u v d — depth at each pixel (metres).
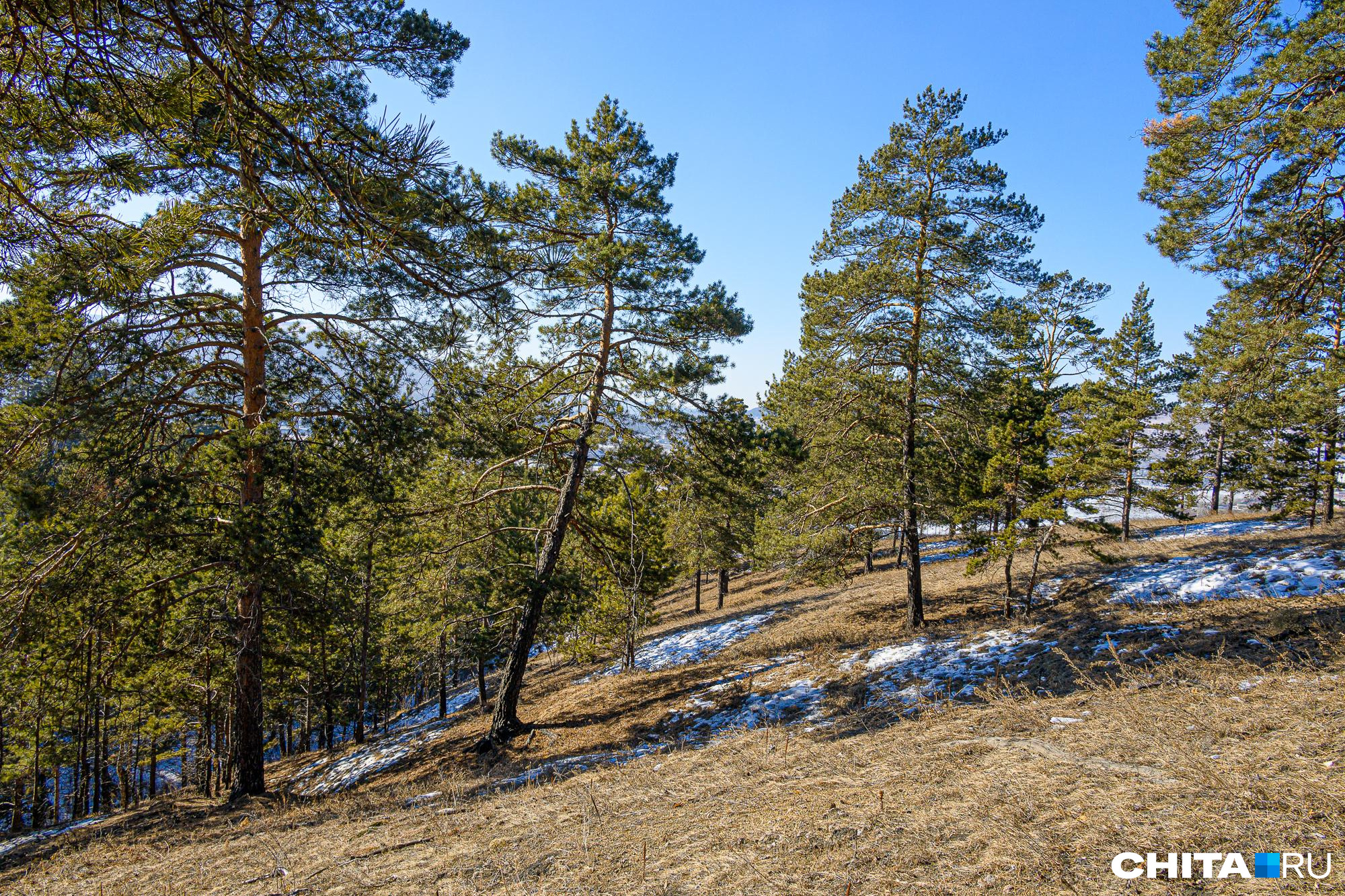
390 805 8.90
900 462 17.23
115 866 7.92
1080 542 15.02
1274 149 10.03
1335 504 25.48
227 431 10.02
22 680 12.74
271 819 9.53
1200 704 6.89
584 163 14.52
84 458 8.62
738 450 14.65
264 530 9.89
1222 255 11.20
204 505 9.98
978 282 15.77
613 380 15.12
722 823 5.55
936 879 3.99
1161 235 11.57
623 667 21.98
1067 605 16.02
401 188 4.96
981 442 17.09
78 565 9.70
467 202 5.83
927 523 17.84
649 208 14.41
